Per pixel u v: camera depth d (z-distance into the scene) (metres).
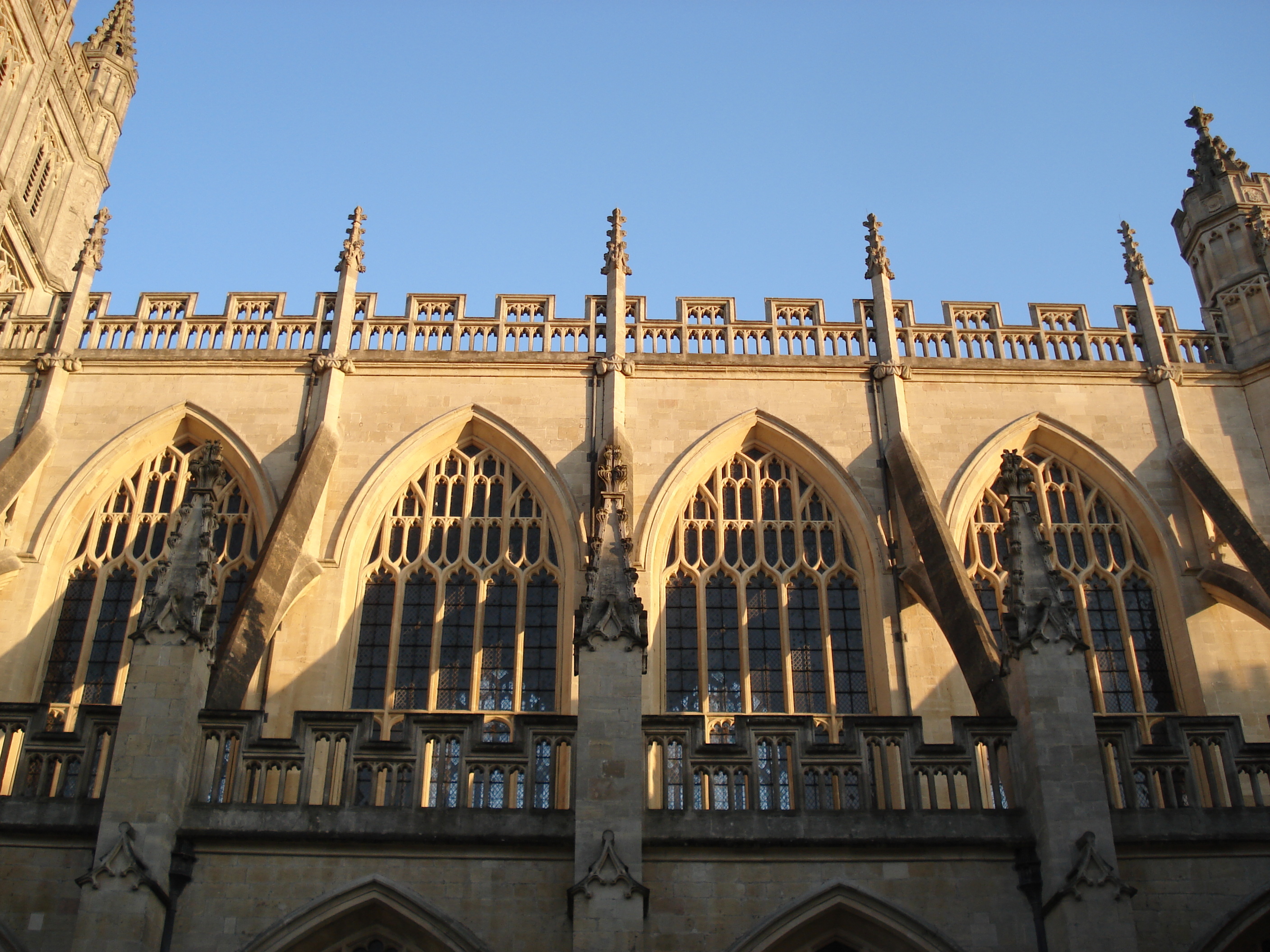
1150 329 55.44
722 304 56.66
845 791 42.00
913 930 33.22
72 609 48.38
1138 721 38.75
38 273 62.50
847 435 52.12
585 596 36.72
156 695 34.34
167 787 33.16
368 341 54.66
